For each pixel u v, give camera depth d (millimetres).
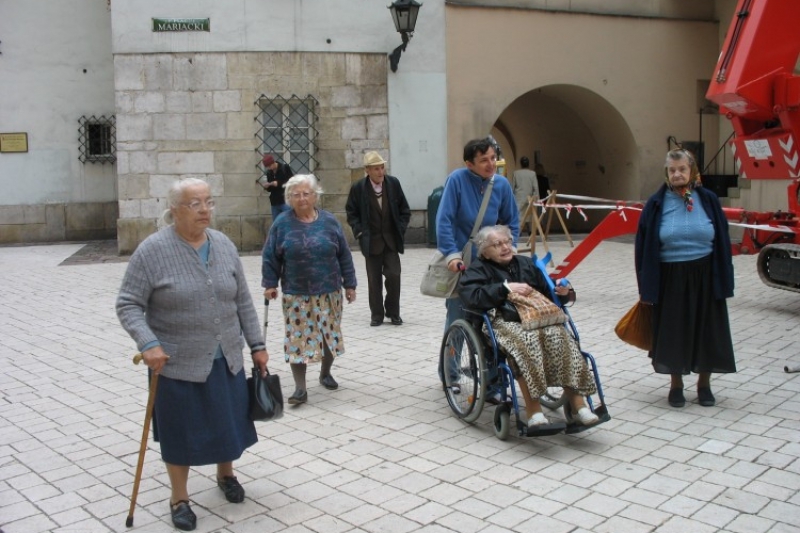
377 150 15695
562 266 9969
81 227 17422
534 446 5137
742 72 8828
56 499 4496
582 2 16922
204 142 15156
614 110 17422
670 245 5672
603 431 5355
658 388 6297
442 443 5234
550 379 5016
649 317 6004
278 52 15211
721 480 4500
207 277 4090
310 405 6117
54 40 17047
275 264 6160
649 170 17734
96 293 11180
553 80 16891
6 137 17094
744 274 11812
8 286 11828
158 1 14883
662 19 17484
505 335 5070
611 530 3938
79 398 6402
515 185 16156
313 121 15500
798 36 8828
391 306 8930
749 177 9648
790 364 6816
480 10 16219
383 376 6895
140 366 7348
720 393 6113
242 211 15344
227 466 4438
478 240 5426
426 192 15992
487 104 16453
